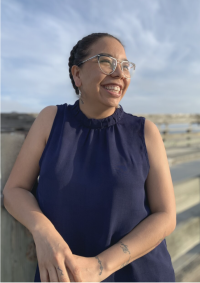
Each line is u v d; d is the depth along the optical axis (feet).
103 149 3.85
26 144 4.00
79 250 3.64
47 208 3.63
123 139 3.94
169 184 3.91
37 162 4.00
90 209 3.50
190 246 7.06
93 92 3.83
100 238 3.56
